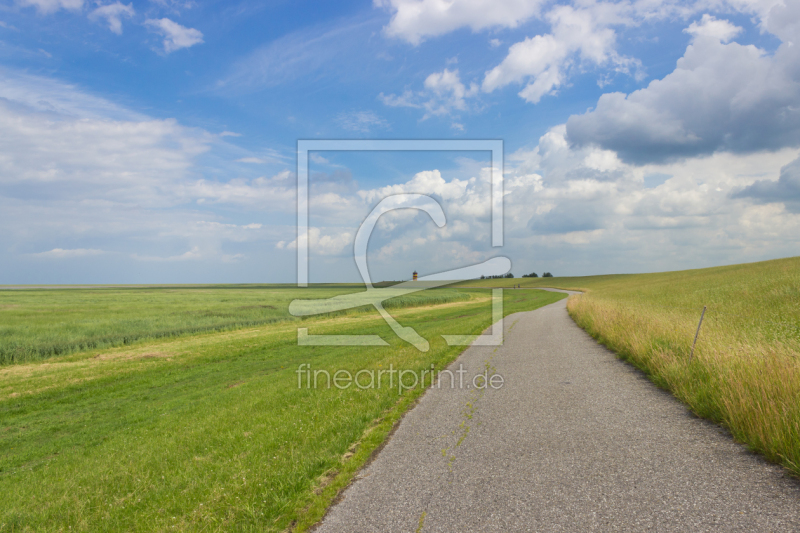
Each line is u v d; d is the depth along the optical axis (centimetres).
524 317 2334
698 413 533
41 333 2369
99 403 1020
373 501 374
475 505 353
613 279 11319
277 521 357
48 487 501
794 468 357
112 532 375
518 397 693
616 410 585
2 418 922
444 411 640
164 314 3556
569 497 352
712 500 329
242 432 620
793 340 687
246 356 1566
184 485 455
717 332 843
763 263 5975
